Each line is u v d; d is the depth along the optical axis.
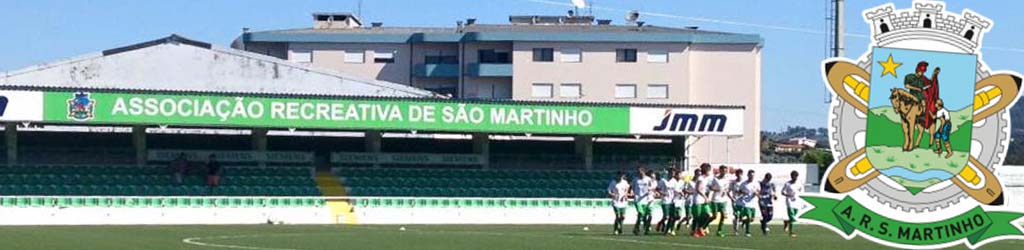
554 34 91.94
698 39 92.56
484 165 63.84
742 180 37.97
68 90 53.81
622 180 39.25
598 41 92.12
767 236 37.84
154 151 60.19
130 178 58.75
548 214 56.59
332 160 62.41
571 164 64.94
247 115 55.94
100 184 58.19
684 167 65.44
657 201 44.66
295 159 62.06
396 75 94.56
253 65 70.75
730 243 33.72
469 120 58.44
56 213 51.41
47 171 58.03
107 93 54.34
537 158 65.00
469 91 93.06
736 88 92.50
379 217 55.34
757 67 93.31
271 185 60.06
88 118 54.00
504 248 31.50
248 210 53.88
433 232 40.88
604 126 59.62
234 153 61.03
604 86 92.19
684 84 91.88
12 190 56.75
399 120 57.62
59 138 60.50
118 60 69.44
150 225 48.41
